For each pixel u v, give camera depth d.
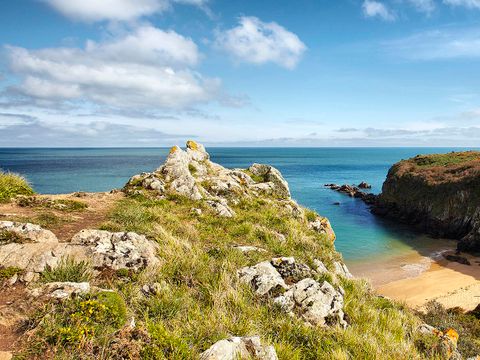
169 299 7.12
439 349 9.38
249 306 8.00
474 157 75.12
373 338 7.96
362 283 12.74
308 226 19.20
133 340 5.01
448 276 35.00
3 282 6.74
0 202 12.57
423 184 64.69
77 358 4.59
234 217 15.74
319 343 7.08
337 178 131.75
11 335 5.04
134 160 197.88
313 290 9.13
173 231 12.00
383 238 51.41
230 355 5.34
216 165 26.02
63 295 5.86
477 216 50.22
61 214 11.97
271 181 25.08
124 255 8.48
